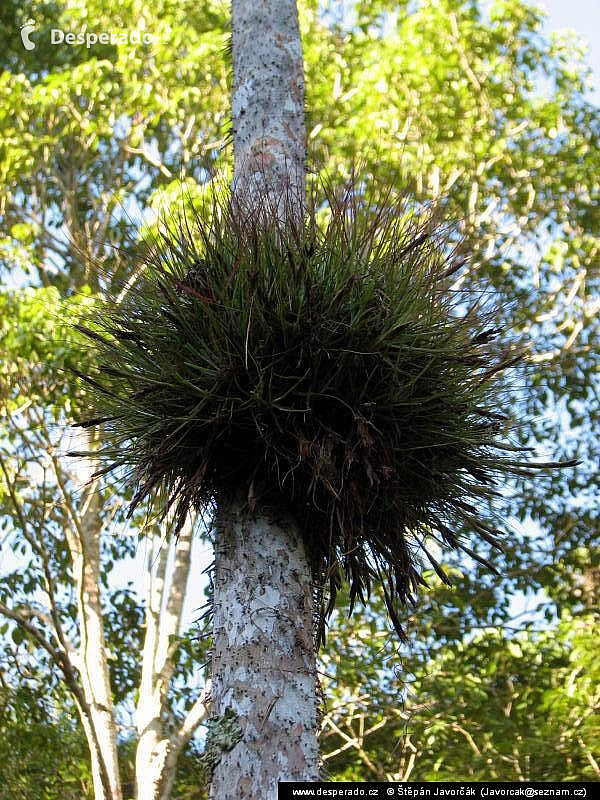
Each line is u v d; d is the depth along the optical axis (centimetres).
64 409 601
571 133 783
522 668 729
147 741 634
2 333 593
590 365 775
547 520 771
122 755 830
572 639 706
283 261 214
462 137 719
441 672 675
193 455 220
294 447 215
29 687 761
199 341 214
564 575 762
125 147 750
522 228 752
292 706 185
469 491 249
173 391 220
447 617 686
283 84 276
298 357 214
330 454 209
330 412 218
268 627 194
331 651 663
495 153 711
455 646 693
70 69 790
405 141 695
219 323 212
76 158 794
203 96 730
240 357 210
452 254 266
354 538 227
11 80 730
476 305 262
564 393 759
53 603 646
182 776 786
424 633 679
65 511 708
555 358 714
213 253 225
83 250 315
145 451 234
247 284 212
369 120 670
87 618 677
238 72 282
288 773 177
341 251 224
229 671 190
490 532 250
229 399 209
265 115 269
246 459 215
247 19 288
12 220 756
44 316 570
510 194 744
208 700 271
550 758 667
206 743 183
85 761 770
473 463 243
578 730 668
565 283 764
